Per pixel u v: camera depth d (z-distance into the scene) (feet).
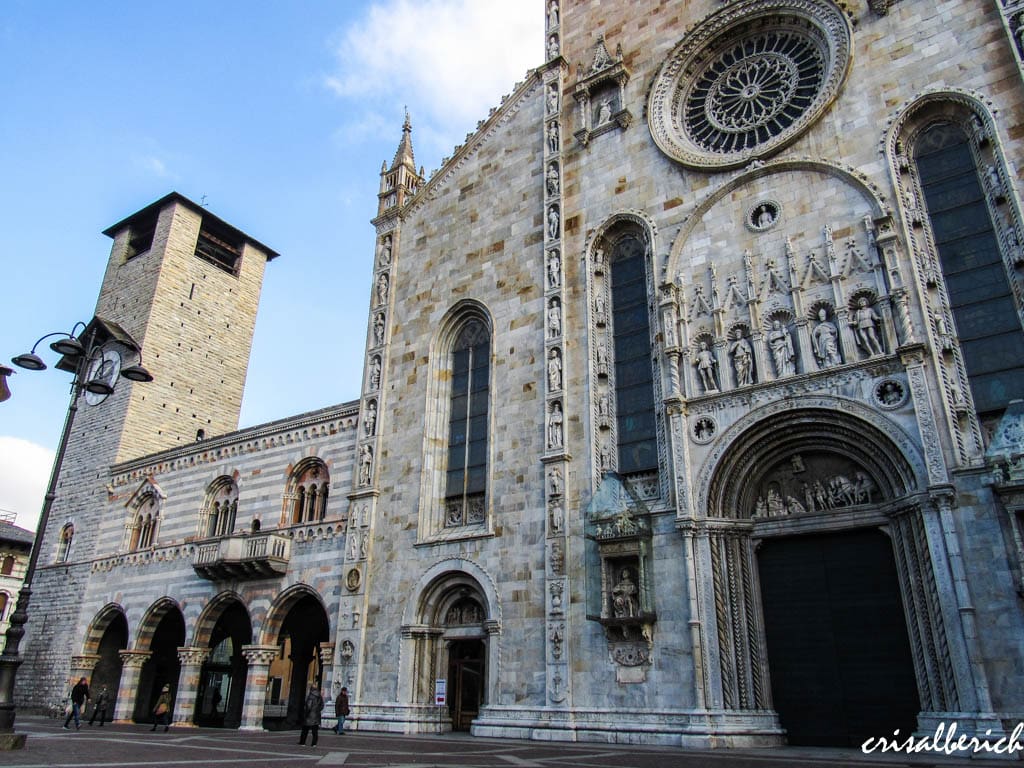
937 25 91.50
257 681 125.59
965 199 84.94
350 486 128.98
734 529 87.40
